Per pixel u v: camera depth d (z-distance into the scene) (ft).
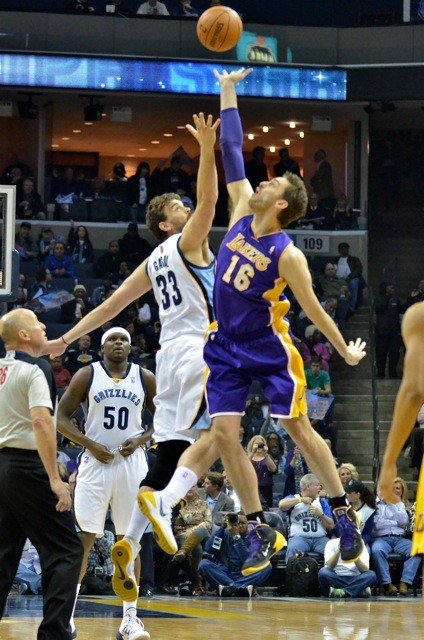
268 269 18.52
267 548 18.33
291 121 96.02
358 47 87.10
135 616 23.57
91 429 27.25
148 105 92.58
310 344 72.95
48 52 84.17
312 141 98.78
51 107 92.94
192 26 86.22
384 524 47.55
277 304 18.67
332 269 80.33
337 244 86.99
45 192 88.79
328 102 87.40
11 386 20.62
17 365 20.70
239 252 18.83
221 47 22.34
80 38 85.05
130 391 27.37
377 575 46.75
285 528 48.24
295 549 47.01
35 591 44.62
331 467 18.98
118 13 85.61
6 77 83.92
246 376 18.85
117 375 27.50
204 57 86.17
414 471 67.67
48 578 20.43
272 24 86.48
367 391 75.05
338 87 86.74
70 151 110.93
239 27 22.31
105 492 26.84
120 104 92.43
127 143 106.93
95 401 27.17
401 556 47.14
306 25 86.99
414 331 14.62
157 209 23.09
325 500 47.96
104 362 27.73
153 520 18.92
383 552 46.73
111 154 111.86
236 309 18.74
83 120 97.91
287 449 61.41
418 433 61.52
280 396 18.48
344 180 97.96
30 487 20.48
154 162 113.09
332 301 77.20
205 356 19.19
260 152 88.79
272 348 18.66
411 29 86.12
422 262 94.58
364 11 102.06
